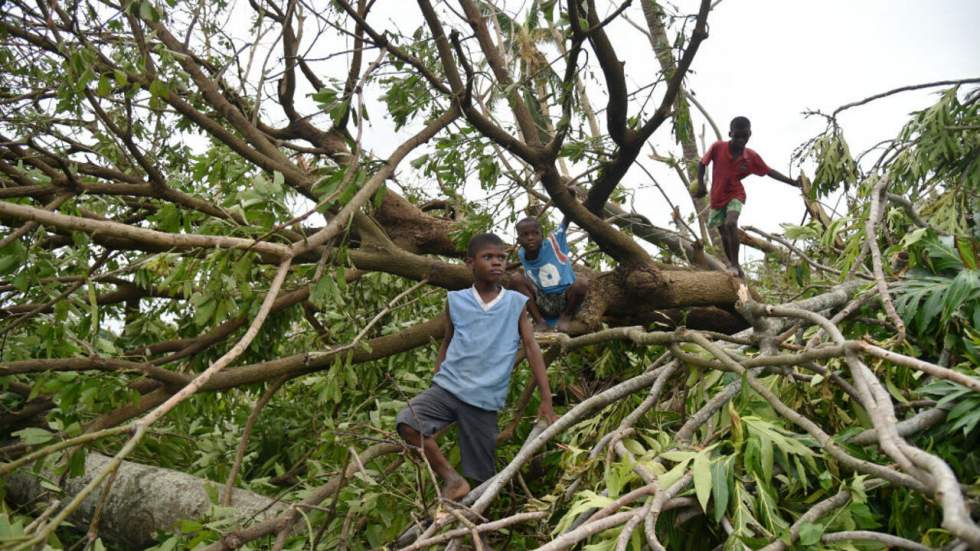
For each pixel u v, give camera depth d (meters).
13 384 4.29
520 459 3.11
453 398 3.39
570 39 4.07
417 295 5.44
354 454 3.08
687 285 4.82
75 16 3.79
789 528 2.49
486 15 4.96
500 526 2.69
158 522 3.78
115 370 3.71
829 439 2.63
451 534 2.63
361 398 5.14
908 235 3.78
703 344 3.31
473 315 3.50
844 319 3.63
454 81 4.04
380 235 4.61
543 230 5.13
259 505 3.71
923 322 3.25
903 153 5.57
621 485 2.81
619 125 4.30
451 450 3.95
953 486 1.82
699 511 2.72
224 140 4.38
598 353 5.26
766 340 3.45
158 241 2.87
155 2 4.29
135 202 4.65
